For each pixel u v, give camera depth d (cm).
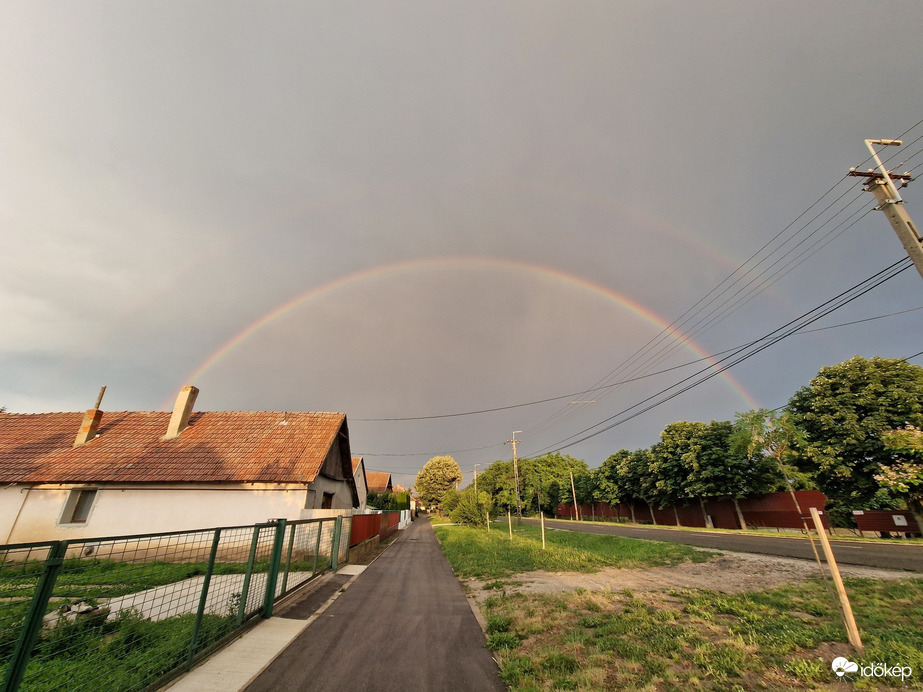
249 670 492
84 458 1723
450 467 8012
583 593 909
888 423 2314
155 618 605
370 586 1030
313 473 1633
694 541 2142
